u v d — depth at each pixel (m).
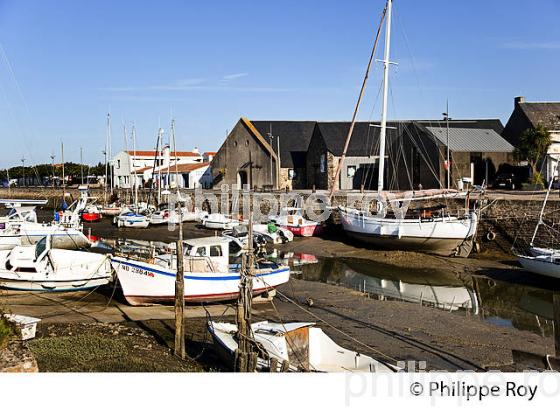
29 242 29.72
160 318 16.95
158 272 17.91
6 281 19.70
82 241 31.31
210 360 12.78
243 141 61.28
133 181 73.69
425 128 42.75
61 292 20.08
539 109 49.41
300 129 62.62
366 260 28.92
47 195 76.69
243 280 11.77
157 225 45.69
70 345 13.23
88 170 90.88
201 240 19.06
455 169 39.06
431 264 26.89
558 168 37.88
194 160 88.25
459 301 20.25
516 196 30.67
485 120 57.84
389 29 31.50
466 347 14.63
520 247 27.34
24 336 13.63
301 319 17.22
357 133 54.03
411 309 18.77
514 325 17.02
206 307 18.61
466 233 27.12
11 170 102.38
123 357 12.41
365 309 18.70
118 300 19.30
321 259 29.50
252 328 12.42
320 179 54.09
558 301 10.53
